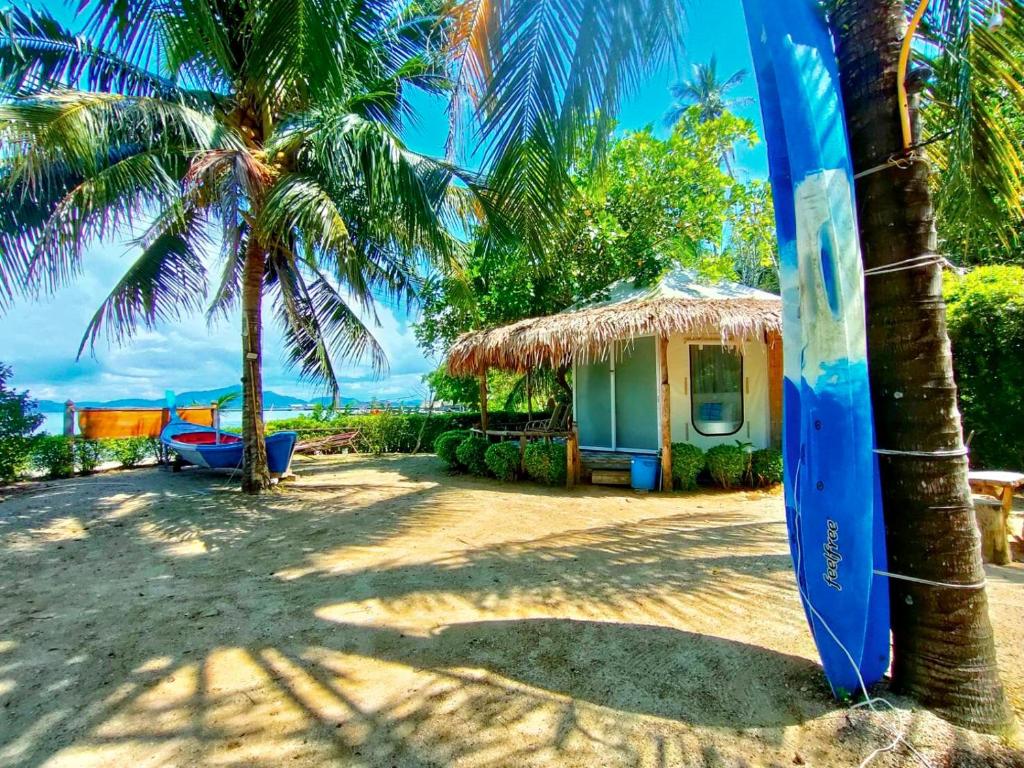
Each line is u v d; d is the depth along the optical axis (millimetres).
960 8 2387
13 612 3875
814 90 2203
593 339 7961
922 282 2178
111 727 2432
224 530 6297
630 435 10000
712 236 13867
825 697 2375
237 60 6273
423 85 8617
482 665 2898
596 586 4102
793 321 2387
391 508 7418
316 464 12875
